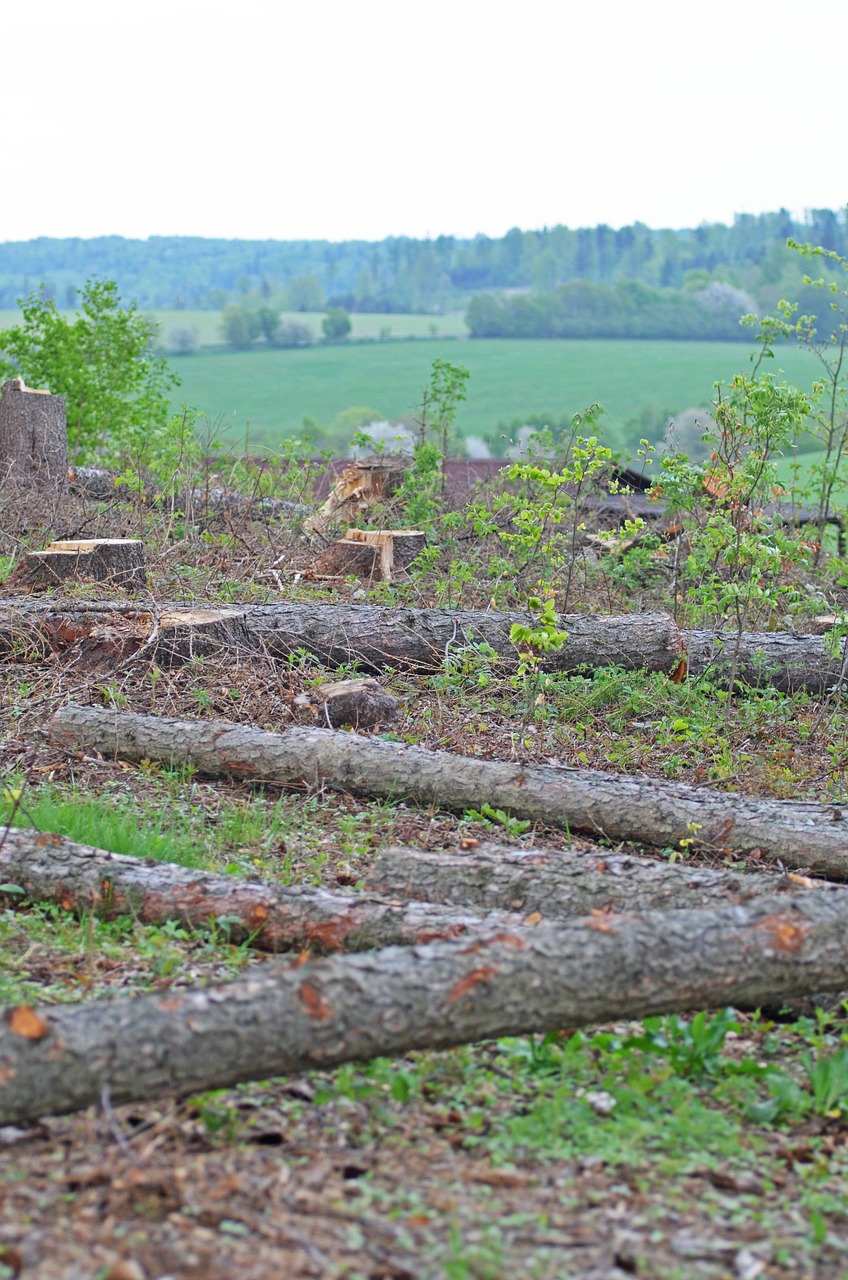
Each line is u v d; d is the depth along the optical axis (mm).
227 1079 3559
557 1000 3906
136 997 4043
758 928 4184
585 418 11375
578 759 7703
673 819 6391
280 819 6453
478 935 4215
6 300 158250
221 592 10820
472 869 5344
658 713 8984
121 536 12336
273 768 7020
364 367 102438
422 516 13703
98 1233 3057
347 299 147000
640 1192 3455
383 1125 3746
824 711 9047
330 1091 3881
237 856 5984
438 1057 4180
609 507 15867
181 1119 3672
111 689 8102
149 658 8578
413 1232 3189
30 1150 3432
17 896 5242
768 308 115500
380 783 6852
